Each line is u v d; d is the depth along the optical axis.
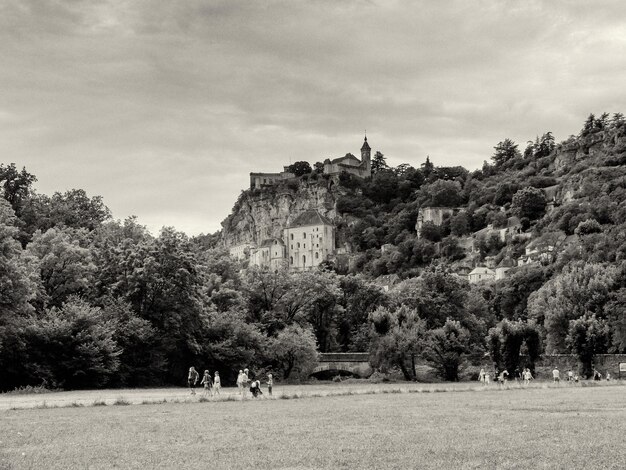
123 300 91.25
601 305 123.06
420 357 115.81
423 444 25.67
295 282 123.81
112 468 21.38
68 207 140.62
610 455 22.73
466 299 139.50
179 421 35.56
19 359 77.12
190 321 95.25
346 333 143.50
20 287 73.38
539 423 32.41
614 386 74.31
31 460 22.83
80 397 60.59
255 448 25.28
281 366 111.25
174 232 97.81
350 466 21.34
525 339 107.06
